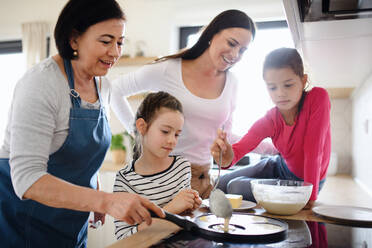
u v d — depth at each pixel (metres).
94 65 0.91
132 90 1.47
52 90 0.86
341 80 1.53
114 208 0.67
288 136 1.20
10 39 3.54
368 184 1.38
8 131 0.93
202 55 1.31
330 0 0.89
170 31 2.91
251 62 2.61
